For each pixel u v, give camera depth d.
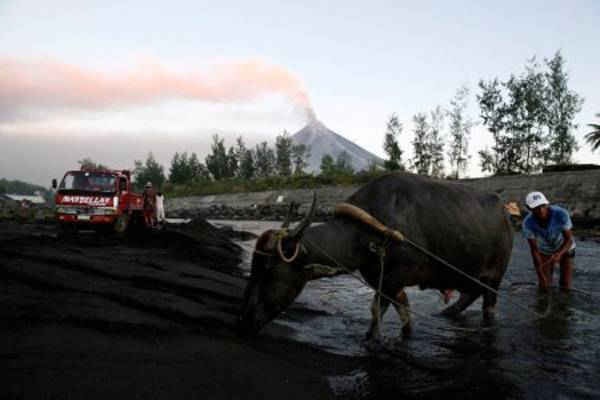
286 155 92.94
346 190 46.94
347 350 4.71
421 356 4.54
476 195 6.11
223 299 6.59
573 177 28.45
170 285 6.94
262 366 3.87
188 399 3.05
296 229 4.53
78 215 15.30
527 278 9.02
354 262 5.00
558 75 44.97
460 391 3.70
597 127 40.94
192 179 104.38
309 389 3.55
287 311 6.41
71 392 2.88
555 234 7.55
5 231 13.59
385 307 5.16
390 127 54.09
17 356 3.27
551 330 5.46
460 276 5.69
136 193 17.73
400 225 5.03
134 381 3.17
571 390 3.74
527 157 47.41
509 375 4.03
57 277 6.11
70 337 3.80
